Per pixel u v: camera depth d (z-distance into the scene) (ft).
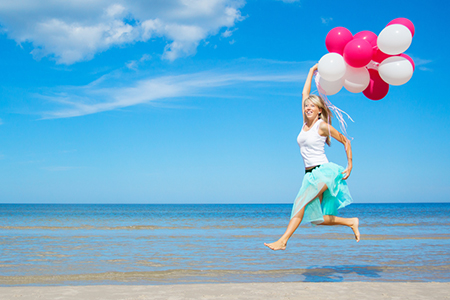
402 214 143.02
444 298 13.96
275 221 85.76
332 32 13.89
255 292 14.89
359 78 13.87
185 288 15.65
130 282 18.53
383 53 13.38
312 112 13.66
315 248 31.99
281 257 27.20
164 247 32.60
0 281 18.49
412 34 13.17
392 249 31.37
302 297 14.07
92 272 21.30
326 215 13.91
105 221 82.53
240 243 35.91
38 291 14.90
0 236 41.78
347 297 14.07
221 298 13.91
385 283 16.71
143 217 110.22
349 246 33.37
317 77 14.80
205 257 27.04
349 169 13.43
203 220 91.45
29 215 117.91
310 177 13.34
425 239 39.29
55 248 31.37
